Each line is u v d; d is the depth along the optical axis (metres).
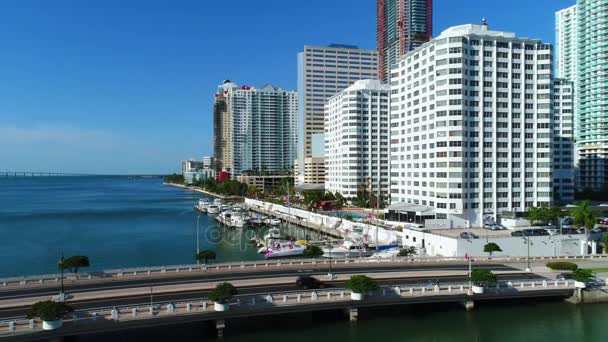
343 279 89.12
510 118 160.25
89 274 88.50
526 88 162.75
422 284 85.25
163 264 136.00
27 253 150.00
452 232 135.50
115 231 197.25
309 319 79.62
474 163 156.75
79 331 64.25
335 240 156.38
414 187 174.88
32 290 79.06
